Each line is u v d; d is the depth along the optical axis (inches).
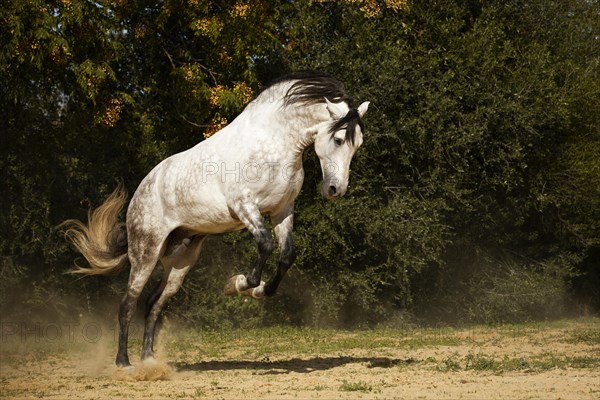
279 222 347.6
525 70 684.7
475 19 727.1
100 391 306.0
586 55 810.8
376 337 583.8
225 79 639.8
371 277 666.2
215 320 650.2
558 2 769.6
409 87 650.2
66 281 632.4
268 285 341.4
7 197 621.6
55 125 670.5
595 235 820.6
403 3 644.1
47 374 379.6
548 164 746.8
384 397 268.8
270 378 335.3
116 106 598.5
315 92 331.9
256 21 611.8
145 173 690.8
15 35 513.7
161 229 366.6
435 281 729.6
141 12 648.4
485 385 296.4
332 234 638.5
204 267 663.1
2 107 634.2
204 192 346.9
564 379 311.1
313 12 666.8
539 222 805.9
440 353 452.8
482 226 737.0
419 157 668.7
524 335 585.3
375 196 668.7
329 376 337.7
